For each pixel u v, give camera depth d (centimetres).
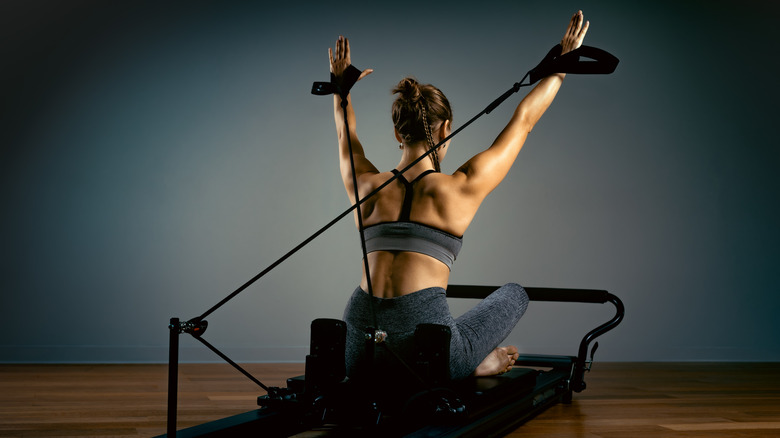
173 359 131
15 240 421
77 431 204
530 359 282
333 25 480
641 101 518
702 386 346
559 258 496
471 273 485
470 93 495
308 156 468
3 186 421
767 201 530
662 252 511
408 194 169
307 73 473
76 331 425
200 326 138
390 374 166
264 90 466
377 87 483
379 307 166
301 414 165
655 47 524
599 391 318
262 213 458
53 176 429
